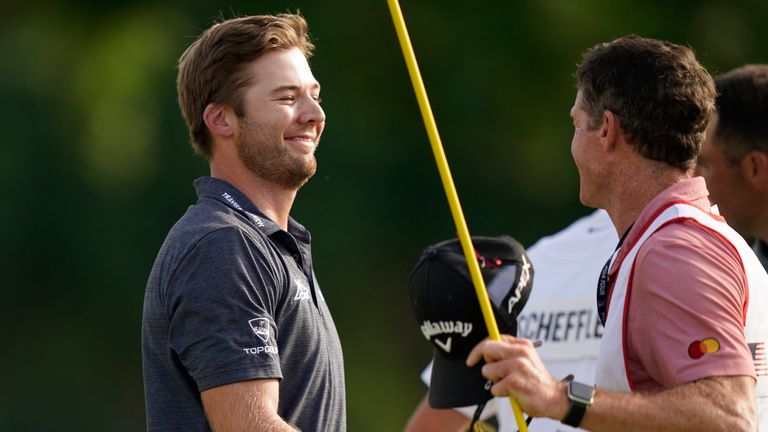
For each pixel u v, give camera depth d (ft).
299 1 182.50
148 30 189.47
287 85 44.47
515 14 181.68
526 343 38.96
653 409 37.99
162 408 42.42
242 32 44.50
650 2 184.03
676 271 39.11
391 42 181.98
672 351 38.70
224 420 40.55
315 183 175.63
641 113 41.52
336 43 181.57
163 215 180.34
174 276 41.73
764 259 56.03
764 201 55.31
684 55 42.24
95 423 177.78
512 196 180.75
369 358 171.73
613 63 42.24
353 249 174.09
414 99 180.75
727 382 38.11
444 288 42.78
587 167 42.88
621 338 40.24
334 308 172.65
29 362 179.32
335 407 44.09
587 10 181.88
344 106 179.63
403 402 170.81
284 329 42.60
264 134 44.27
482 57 180.65
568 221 180.96
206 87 44.73
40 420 177.68
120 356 179.32
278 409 42.32
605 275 42.09
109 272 179.83
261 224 43.55
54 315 179.93
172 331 41.57
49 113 185.57
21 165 181.27
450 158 179.83
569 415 38.24
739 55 182.80
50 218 180.75
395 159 178.70
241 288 41.29
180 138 181.47
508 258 43.75
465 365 43.19
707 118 42.11
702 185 42.04
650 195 41.91
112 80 186.60
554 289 58.34
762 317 40.40
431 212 178.60
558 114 181.57
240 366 40.60
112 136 183.52
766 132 54.60
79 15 193.06
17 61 187.42
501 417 58.85
